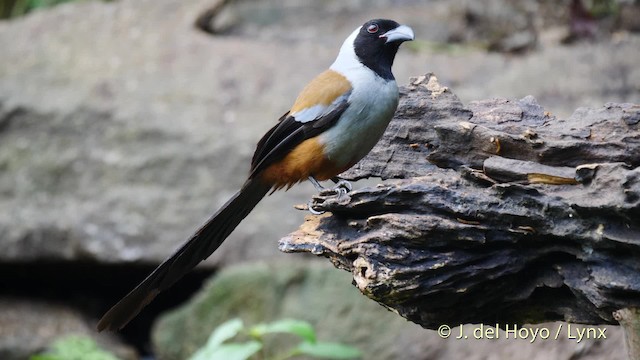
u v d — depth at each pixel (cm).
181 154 1334
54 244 1323
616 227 583
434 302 646
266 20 1694
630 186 562
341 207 655
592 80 1366
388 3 1744
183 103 1394
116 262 1307
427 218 621
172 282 756
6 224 1329
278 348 1187
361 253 637
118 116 1370
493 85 1373
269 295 1206
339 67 744
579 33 1488
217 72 1445
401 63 1430
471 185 642
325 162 737
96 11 1596
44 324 1316
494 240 623
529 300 654
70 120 1378
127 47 1510
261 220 1294
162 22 1559
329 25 1675
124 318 749
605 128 643
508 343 1083
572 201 594
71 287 1405
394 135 744
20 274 1380
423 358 1133
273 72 1439
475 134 684
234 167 1319
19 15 1812
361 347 1160
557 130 657
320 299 1193
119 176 1341
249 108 1384
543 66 1402
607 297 597
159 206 1315
